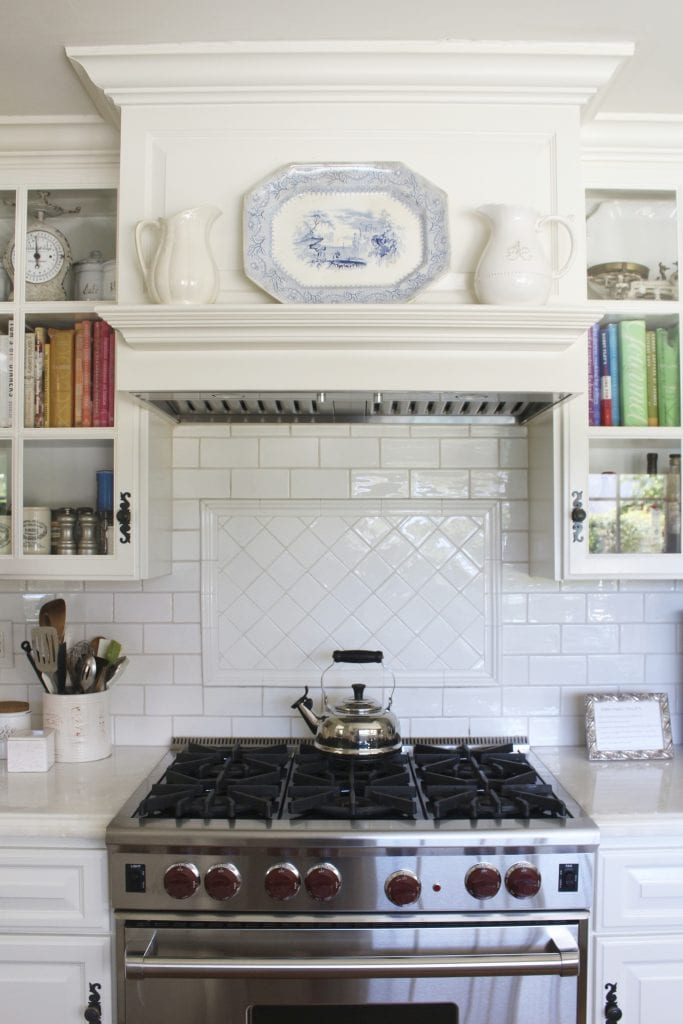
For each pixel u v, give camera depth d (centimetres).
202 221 160
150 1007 147
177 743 206
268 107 166
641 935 154
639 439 184
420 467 208
